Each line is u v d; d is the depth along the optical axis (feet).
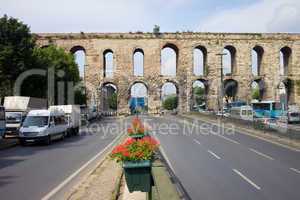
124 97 327.06
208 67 326.44
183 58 326.85
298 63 329.11
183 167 66.23
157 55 328.70
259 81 333.42
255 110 256.52
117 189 45.60
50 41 320.91
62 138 127.54
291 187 49.52
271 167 66.28
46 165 69.56
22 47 189.78
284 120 216.54
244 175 58.39
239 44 327.67
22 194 45.50
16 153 91.40
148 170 35.91
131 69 328.29
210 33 327.06
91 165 69.05
